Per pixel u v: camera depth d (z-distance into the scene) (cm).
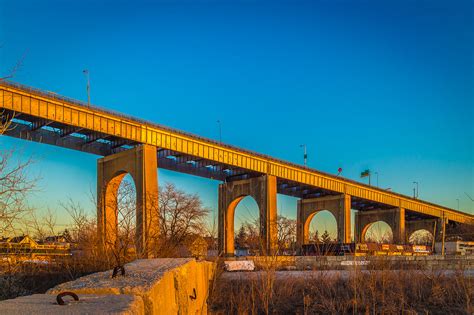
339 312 1967
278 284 2452
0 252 1530
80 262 1781
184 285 639
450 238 11281
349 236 10300
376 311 1947
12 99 5053
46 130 6112
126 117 6303
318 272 3334
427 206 12875
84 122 5797
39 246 1675
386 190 11562
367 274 2622
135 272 546
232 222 9275
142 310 375
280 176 8806
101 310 319
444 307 2020
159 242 2403
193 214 3038
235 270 3991
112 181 6925
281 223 7038
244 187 8912
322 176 9750
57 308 330
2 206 1093
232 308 1884
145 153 6450
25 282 1583
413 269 2734
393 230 12069
